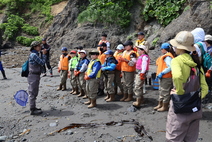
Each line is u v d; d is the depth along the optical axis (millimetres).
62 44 19375
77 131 4258
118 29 18516
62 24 21797
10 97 6781
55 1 26609
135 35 17547
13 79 9469
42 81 8953
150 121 4617
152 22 17438
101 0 19844
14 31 23125
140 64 5293
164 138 3848
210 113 4867
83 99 6414
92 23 19500
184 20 13766
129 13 18547
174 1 16078
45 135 4137
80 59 6375
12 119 5004
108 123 4500
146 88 7316
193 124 2844
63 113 5301
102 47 6719
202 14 12523
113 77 6012
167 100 5043
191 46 2787
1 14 25906
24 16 25562
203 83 2889
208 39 5203
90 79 5508
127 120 4648
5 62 14070
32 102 5215
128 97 6055
